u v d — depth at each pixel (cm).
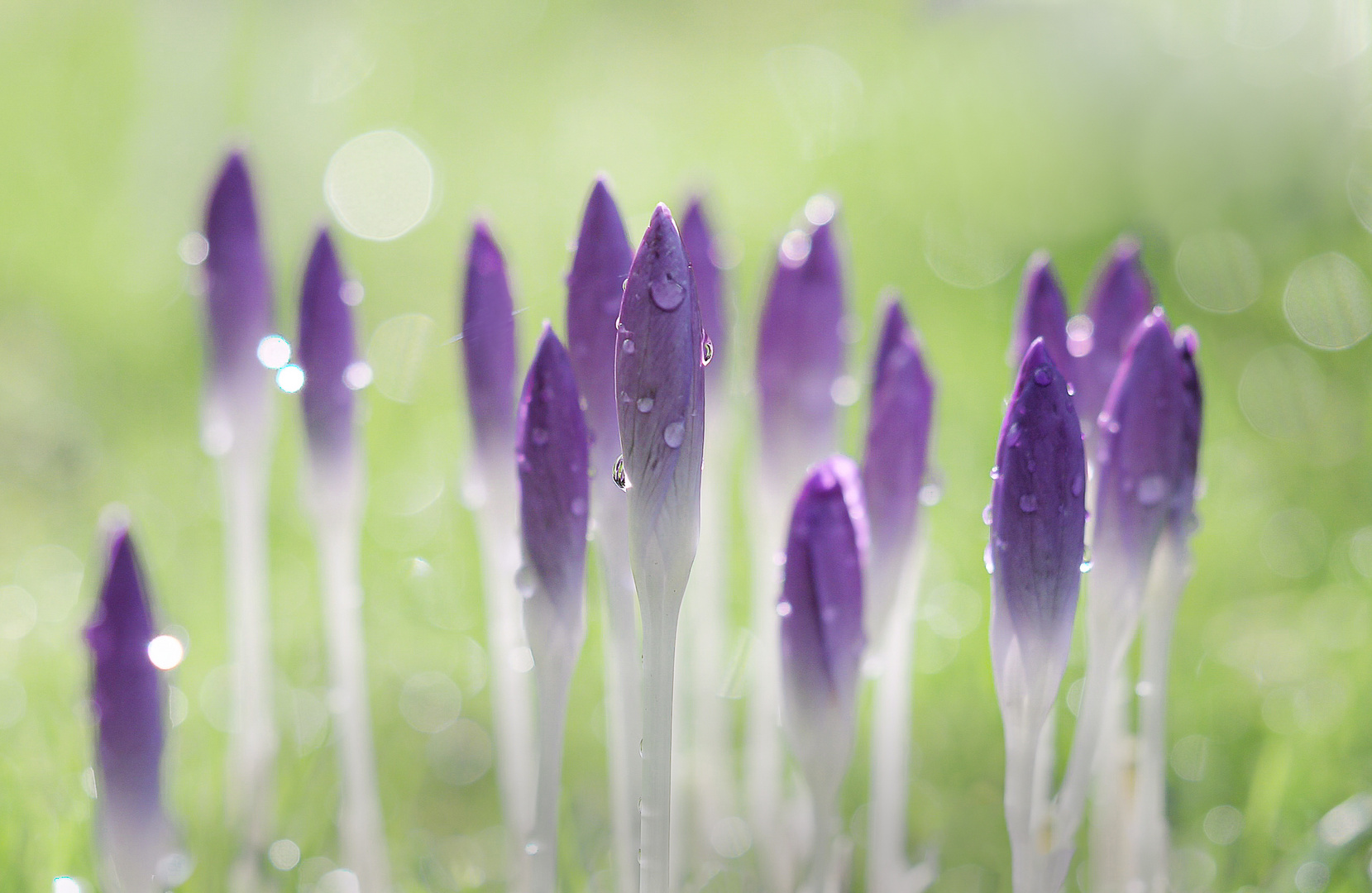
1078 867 53
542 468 45
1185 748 54
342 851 52
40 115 122
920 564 49
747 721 57
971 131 119
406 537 69
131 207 111
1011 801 46
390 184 122
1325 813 53
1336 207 98
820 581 45
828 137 129
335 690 50
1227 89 106
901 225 108
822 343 49
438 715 58
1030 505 45
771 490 50
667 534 44
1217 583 62
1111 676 46
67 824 50
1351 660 56
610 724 48
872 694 56
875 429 48
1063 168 111
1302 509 69
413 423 79
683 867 50
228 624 59
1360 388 78
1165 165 107
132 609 45
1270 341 85
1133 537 46
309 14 153
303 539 68
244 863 50
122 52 132
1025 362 45
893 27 158
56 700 55
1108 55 113
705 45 173
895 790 50
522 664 49
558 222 112
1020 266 100
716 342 50
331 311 49
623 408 44
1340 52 103
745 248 103
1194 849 53
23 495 77
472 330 48
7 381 87
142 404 85
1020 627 45
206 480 74
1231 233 99
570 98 149
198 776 53
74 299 96
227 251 50
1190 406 46
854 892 53
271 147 123
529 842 47
